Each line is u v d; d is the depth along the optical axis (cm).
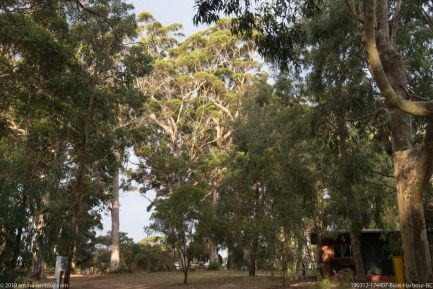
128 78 1758
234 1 1012
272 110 2359
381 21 998
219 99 4150
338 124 1623
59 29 1602
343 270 2075
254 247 2233
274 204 1920
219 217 2270
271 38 1044
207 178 3522
